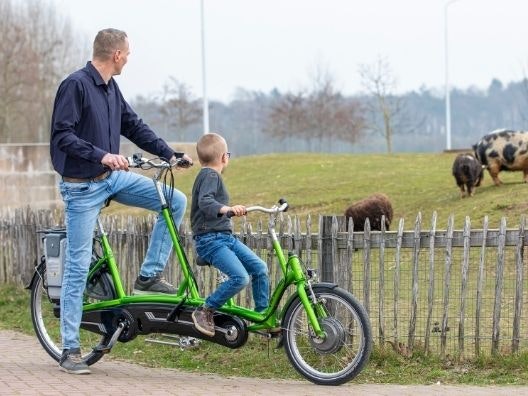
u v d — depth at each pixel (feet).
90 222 46.96
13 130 302.86
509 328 52.42
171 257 60.34
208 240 45.14
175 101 322.55
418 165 148.15
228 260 44.75
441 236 49.90
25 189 154.51
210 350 53.88
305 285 44.57
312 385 44.60
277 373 48.32
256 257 45.88
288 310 44.98
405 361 49.57
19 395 41.19
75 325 47.42
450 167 140.56
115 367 50.26
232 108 447.01
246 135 415.64
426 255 58.23
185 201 48.06
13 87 281.54
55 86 292.81
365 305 51.16
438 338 51.08
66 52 305.73
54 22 303.27
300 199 120.98
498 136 106.42
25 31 289.12
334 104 321.93
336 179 134.00
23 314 71.87
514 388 44.29
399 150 420.77
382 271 50.88
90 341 57.52
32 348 57.36
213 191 44.75
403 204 107.86
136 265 65.72
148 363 51.90
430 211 100.63
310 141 346.95
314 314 43.83
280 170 152.35
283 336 45.16
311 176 141.49
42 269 50.60
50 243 48.93
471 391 43.34
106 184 46.88
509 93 471.62
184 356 53.01
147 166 46.60
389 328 53.26
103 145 46.93
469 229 49.42
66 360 47.37
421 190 116.16
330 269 52.47
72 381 45.01
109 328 47.91
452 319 53.98
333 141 340.59
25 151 154.10
